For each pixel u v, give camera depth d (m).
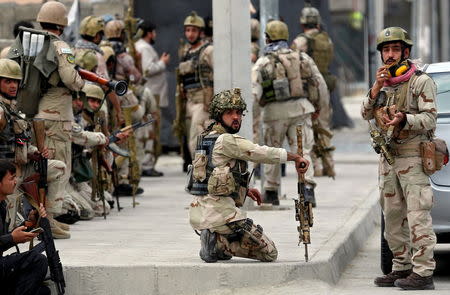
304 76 30.98
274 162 20.81
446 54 85.75
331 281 21.83
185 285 20.84
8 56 24.69
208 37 38.03
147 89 37.97
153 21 48.38
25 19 40.22
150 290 20.86
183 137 41.34
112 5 42.12
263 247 21.19
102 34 30.86
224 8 29.59
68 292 20.91
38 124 23.06
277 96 30.72
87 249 23.30
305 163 20.94
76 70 24.92
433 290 21.22
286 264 21.05
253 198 21.55
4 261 19.59
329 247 23.58
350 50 121.06
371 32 51.19
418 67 21.50
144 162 40.81
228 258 21.50
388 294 20.84
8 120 22.39
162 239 24.86
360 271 24.06
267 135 31.28
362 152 53.12
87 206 28.33
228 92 21.16
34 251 19.83
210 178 20.89
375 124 21.27
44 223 20.00
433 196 21.77
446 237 22.17
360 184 38.66
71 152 26.55
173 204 32.12
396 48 21.05
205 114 36.16
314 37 39.28
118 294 20.91
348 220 28.47
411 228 20.98
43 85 24.70
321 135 38.44
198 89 36.25
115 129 32.56
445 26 85.75
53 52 24.52
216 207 21.06
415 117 20.56
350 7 130.25
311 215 21.33
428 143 20.81
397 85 21.05
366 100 21.23
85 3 41.97
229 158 21.00
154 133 41.22
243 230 21.08
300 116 30.88
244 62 29.62
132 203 32.34
